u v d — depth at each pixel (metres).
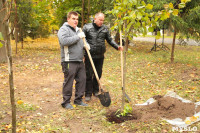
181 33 7.79
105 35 4.64
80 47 4.10
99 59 4.73
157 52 11.87
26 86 5.66
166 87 5.54
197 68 6.91
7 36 2.26
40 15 12.34
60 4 13.63
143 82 6.10
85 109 4.15
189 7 7.36
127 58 10.15
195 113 3.56
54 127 3.35
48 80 6.35
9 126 3.24
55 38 24.27
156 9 7.21
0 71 7.25
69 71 4.02
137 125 3.34
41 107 4.22
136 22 3.34
